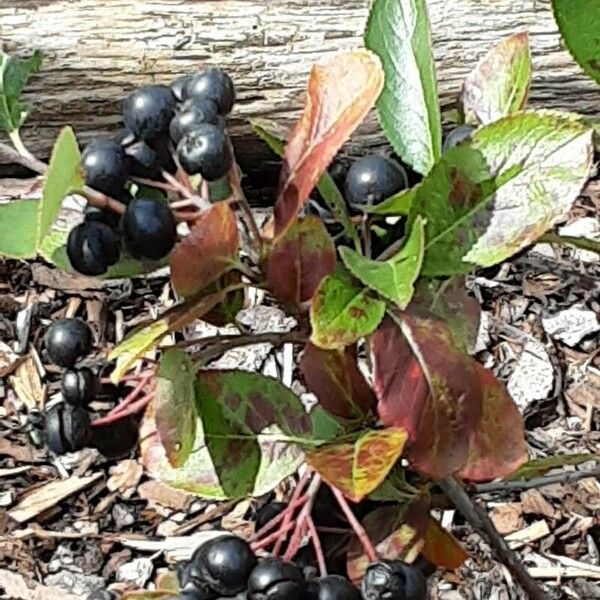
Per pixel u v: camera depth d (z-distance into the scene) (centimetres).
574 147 25
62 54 57
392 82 29
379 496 29
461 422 25
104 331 55
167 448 25
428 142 29
